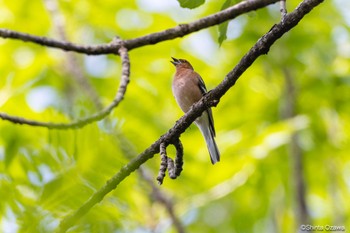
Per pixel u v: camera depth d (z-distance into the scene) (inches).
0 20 565.6
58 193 212.5
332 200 559.8
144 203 410.6
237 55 595.2
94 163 231.0
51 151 244.1
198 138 540.7
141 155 274.8
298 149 519.5
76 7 564.1
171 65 569.6
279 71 597.3
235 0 355.9
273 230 552.7
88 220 202.7
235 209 570.9
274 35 252.5
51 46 381.7
